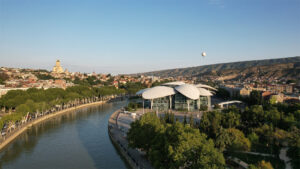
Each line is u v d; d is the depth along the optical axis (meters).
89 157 80.88
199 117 143.38
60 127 124.94
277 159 68.44
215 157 47.16
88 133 112.88
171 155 50.47
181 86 185.38
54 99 184.00
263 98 189.75
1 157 80.38
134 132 72.25
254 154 72.31
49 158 79.69
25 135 108.62
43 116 145.50
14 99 153.38
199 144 50.88
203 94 185.75
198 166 46.00
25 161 76.88
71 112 177.50
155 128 71.06
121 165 74.00
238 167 63.22
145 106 199.25
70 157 80.69
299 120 94.44
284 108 123.50
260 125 96.81
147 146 68.69
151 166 66.69
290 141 67.06
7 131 105.19
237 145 70.38
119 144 87.00
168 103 187.25
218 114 102.00
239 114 110.50
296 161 61.16
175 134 56.78
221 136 72.00
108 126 120.31
